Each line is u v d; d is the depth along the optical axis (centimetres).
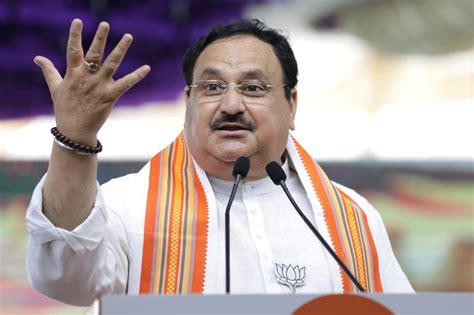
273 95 777
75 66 622
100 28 607
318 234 680
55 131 627
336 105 1797
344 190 851
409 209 1592
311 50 1809
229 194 796
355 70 1811
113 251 730
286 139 798
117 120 1728
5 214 1505
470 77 1802
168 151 820
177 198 777
